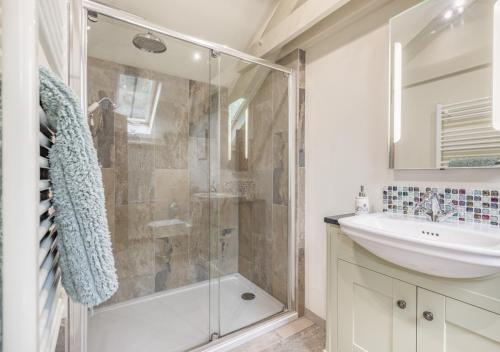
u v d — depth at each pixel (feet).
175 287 7.25
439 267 2.69
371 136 4.79
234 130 7.43
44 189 1.47
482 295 2.63
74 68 3.93
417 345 3.16
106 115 5.98
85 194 1.42
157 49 5.77
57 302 1.90
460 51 3.65
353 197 5.14
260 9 5.82
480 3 3.47
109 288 1.52
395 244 2.92
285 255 6.51
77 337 3.94
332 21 5.17
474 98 3.52
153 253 6.96
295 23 5.19
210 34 6.35
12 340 1.07
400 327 3.34
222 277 7.79
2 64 1.07
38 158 1.15
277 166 6.68
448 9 3.76
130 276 6.64
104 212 1.54
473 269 2.47
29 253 1.09
